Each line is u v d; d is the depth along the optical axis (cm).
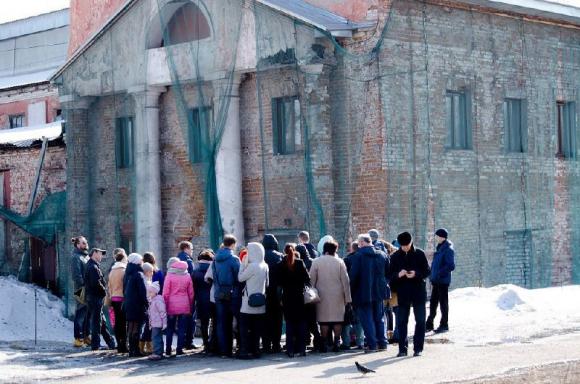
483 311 2459
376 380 1555
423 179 2734
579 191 3216
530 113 3062
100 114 3142
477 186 2894
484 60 2928
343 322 1941
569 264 3162
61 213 3195
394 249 2097
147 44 2992
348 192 2669
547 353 1825
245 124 2895
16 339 2725
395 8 2689
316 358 1872
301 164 2725
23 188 3362
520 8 2967
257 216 2875
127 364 1919
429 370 1648
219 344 1975
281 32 2675
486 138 2931
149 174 3017
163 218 3077
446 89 2830
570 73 3206
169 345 2030
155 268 2134
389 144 2662
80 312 2378
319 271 1931
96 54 3100
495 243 2931
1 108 4394
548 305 2564
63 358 2066
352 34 2688
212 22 2836
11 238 3359
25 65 4703
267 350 2000
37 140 3300
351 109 2652
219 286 1938
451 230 2814
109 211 3117
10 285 3069
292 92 2722
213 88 2853
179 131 3019
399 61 2697
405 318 1836
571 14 3133
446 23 2827
